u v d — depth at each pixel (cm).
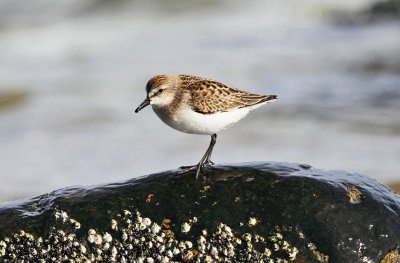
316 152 1470
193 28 2664
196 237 681
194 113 796
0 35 2506
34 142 1606
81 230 687
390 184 1239
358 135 1574
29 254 673
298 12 2803
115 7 2842
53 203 721
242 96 817
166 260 673
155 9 2855
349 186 726
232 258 671
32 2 2820
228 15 2811
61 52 2389
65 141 1614
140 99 1914
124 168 1428
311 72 2109
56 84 2048
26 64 2261
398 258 675
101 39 2533
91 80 2083
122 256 675
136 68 2186
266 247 673
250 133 1645
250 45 2423
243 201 712
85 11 2780
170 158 1475
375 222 686
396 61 2145
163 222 696
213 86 808
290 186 723
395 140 1521
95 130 1681
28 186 1347
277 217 692
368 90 1920
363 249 672
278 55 2298
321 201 701
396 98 1842
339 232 678
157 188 741
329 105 1822
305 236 678
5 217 703
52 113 1812
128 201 720
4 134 1670
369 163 1379
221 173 764
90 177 1381
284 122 1717
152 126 1716
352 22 2677
